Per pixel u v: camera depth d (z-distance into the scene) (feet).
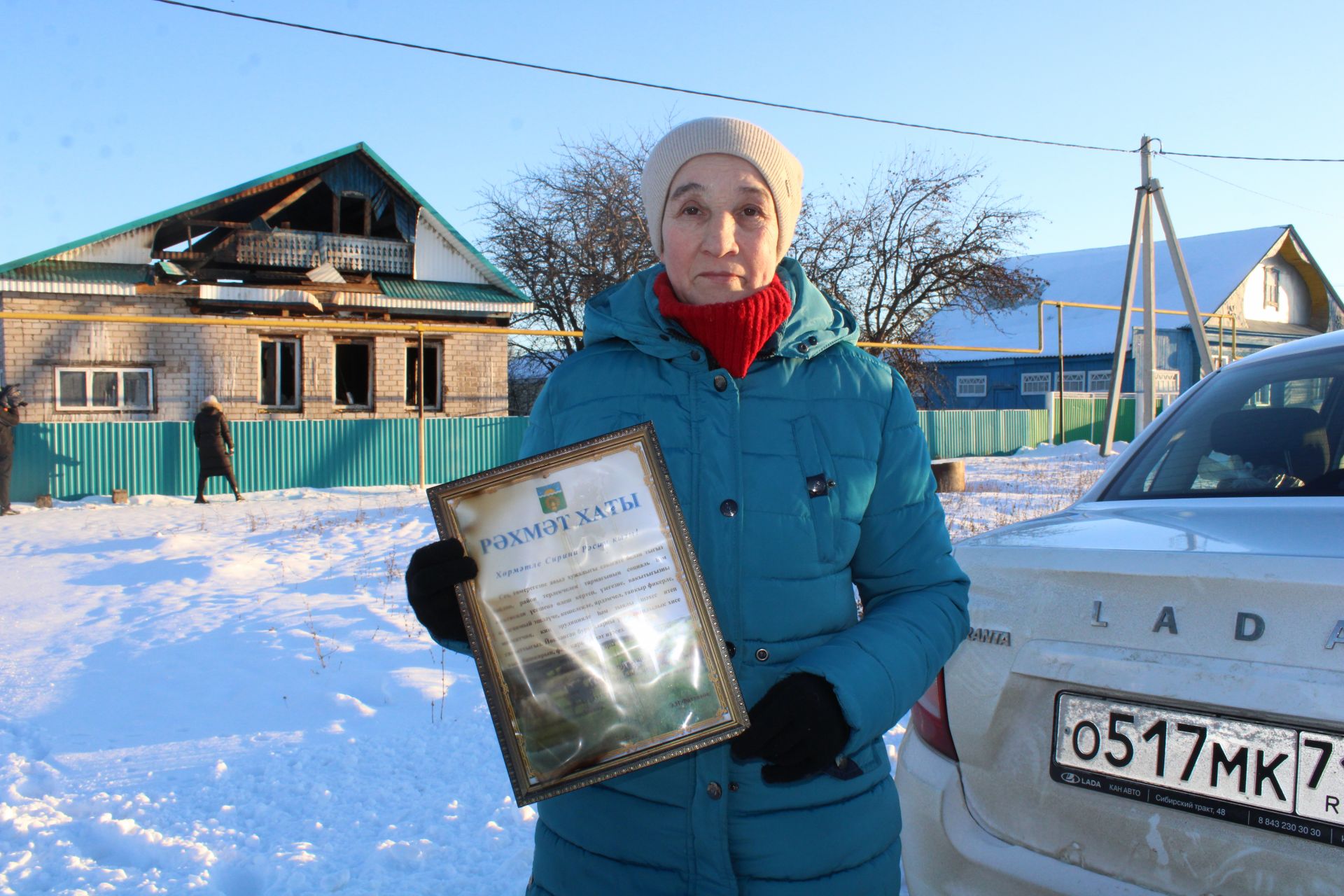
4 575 28.02
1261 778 4.96
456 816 10.88
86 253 57.26
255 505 46.32
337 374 71.15
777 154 4.95
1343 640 4.78
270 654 17.97
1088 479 52.80
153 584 25.84
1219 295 113.70
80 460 48.29
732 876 4.60
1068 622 5.88
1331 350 8.77
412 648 18.15
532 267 88.07
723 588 4.66
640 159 85.40
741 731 4.17
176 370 57.72
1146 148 55.62
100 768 12.69
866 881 4.81
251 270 61.98
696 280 4.95
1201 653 5.25
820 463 4.81
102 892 9.33
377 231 70.03
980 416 82.23
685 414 4.90
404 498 48.16
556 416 5.21
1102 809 5.59
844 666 4.21
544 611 4.31
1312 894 4.75
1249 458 8.03
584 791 4.92
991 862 6.05
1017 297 85.10
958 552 7.05
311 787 11.84
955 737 6.47
